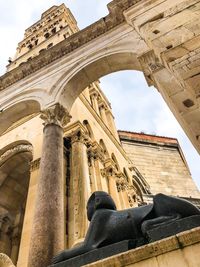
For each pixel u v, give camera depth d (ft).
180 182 98.02
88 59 38.68
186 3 26.22
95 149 47.37
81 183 37.04
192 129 19.67
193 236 10.30
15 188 54.19
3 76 46.42
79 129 45.09
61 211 25.27
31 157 51.16
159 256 10.39
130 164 68.49
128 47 35.09
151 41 24.48
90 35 40.93
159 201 13.35
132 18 30.09
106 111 78.02
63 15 106.63
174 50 22.29
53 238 22.54
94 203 15.62
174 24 24.84
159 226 12.15
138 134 115.55
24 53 95.35
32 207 37.55
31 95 40.16
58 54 42.68
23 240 34.60
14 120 43.47
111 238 13.26
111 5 39.01
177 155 110.42
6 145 52.47
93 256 12.75
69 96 38.29
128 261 10.77
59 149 31.01
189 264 9.73
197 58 20.57
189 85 19.29
